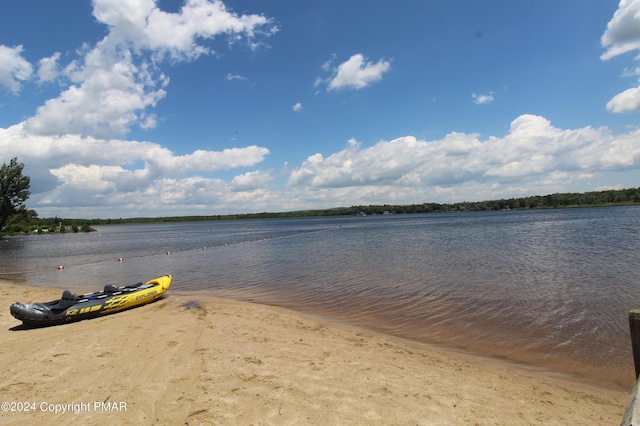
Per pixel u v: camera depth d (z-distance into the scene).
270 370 7.36
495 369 7.93
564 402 6.40
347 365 7.75
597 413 6.01
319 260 27.48
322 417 5.55
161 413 5.66
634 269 19.31
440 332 10.60
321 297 15.42
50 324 11.15
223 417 5.52
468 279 18.06
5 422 5.46
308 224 122.88
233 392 6.35
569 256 24.64
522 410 6.02
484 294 14.91
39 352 8.52
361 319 12.07
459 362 8.30
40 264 30.73
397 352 8.82
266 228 104.75
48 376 7.13
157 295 14.33
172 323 10.99
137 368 7.46
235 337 9.58
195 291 17.45
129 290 13.76
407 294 15.31
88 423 5.41
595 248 28.19
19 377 7.10
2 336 10.01
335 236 55.06
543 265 21.47
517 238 38.97
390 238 46.41
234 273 22.97
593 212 105.12
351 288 16.89
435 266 22.39
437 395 6.44
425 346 9.45
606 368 8.05
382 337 10.10
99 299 12.41
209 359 7.93
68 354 8.34
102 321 11.48
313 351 8.62
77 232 105.12
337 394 6.33
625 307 12.60
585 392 6.87
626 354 8.80
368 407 5.89
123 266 28.39
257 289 17.66
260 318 11.74
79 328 10.68
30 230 93.31
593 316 11.72
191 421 5.41
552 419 5.76
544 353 8.94
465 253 28.30
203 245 48.16
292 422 5.40
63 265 29.84
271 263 27.03
